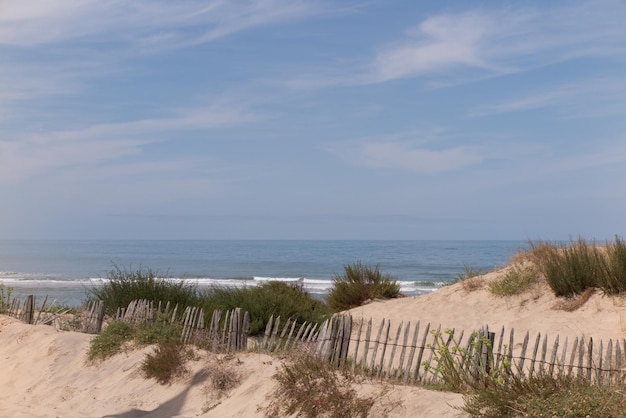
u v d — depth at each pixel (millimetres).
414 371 7289
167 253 105312
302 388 7402
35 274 52031
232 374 8477
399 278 43531
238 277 49750
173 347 9508
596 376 6320
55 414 8273
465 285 14812
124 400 8852
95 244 188875
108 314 13531
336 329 8086
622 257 11844
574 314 11820
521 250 15086
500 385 6043
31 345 11812
